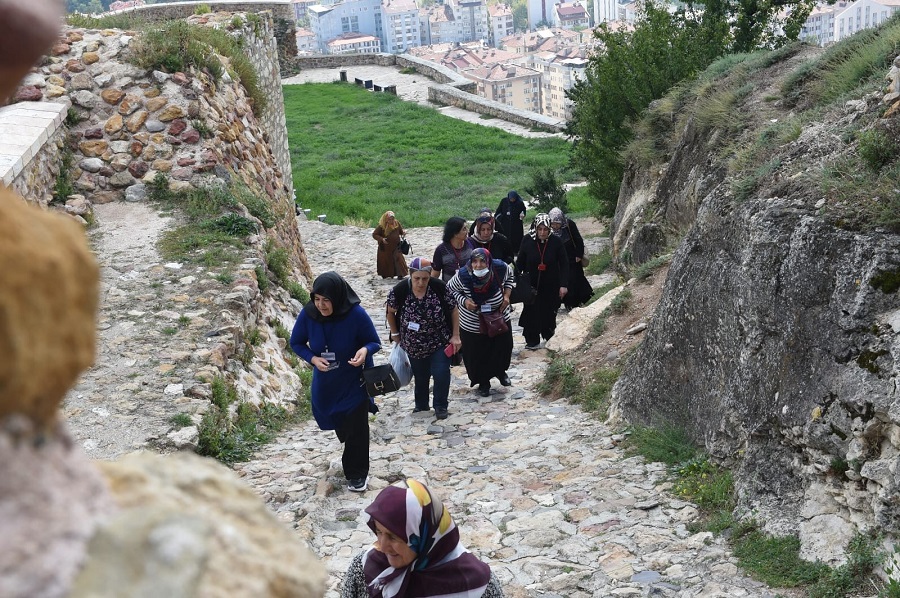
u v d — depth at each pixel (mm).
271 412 8992
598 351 9820
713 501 6125
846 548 4992
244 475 7340
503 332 9375
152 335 9000
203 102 13023
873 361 5117
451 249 10242
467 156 32375
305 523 6254
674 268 8016
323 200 26531
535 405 9219
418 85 46750
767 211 6406
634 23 17859
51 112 12016
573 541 5848
